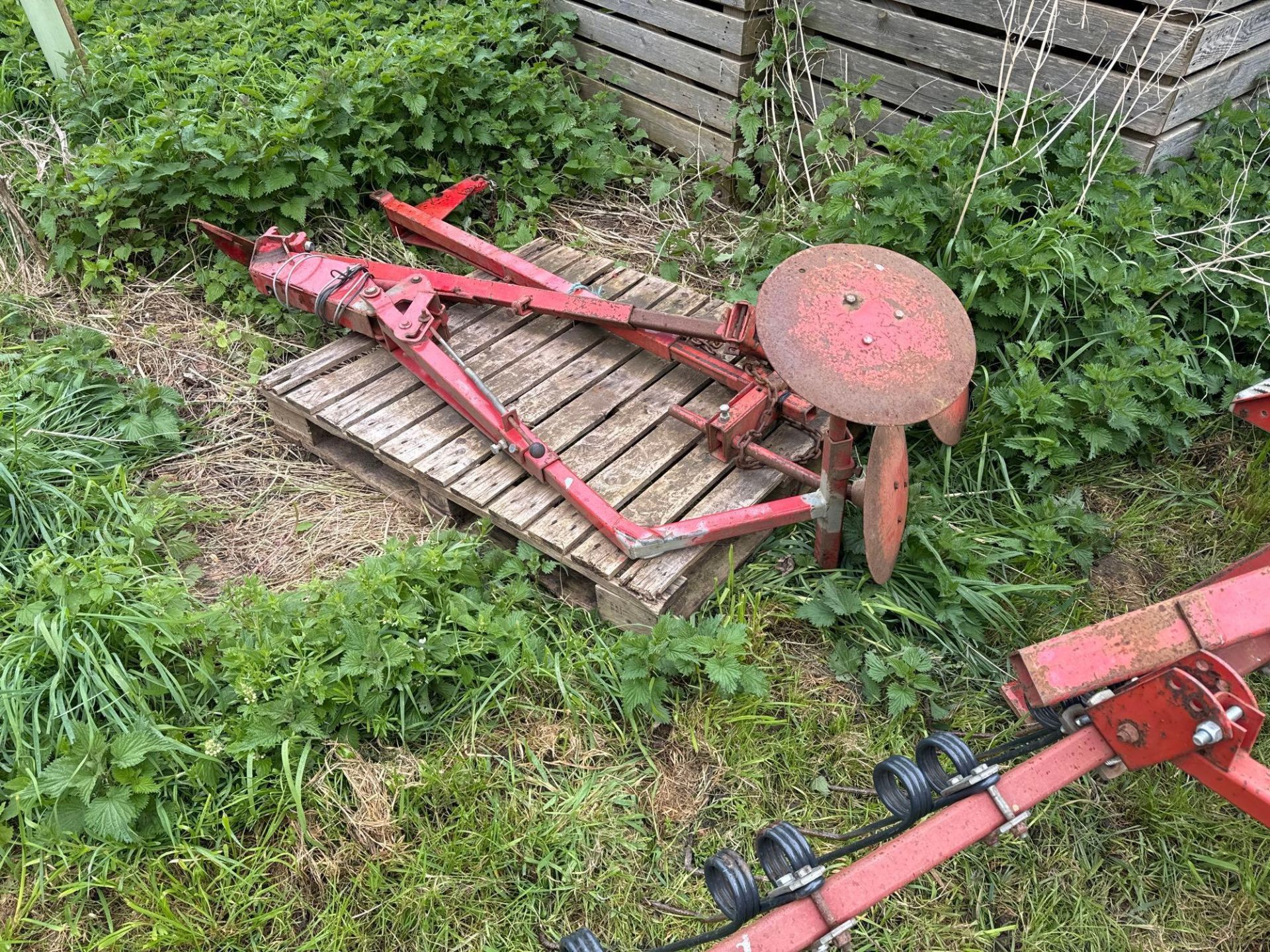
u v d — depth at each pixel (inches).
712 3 199.5
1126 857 107.7
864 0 186.5
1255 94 176.7
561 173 215.5
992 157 157.3
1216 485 147.6
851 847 82.9
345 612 117.9
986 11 167.9
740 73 200.1
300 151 183.5
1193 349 156.6
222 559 139.9
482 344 162.4
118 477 142.6
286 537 143.5
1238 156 166.7
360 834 106.1
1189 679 68.4
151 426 154.9
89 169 179.9
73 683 115.3
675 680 122.3
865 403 98.3
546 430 144.6
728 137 209.8
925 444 151.0
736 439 133.6
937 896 104.6
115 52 203.6
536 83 212.7
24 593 126.9
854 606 126.4
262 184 181.2
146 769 107.0
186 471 153.7
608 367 157.3
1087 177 159.6
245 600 125.8
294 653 116.0
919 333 103.0
